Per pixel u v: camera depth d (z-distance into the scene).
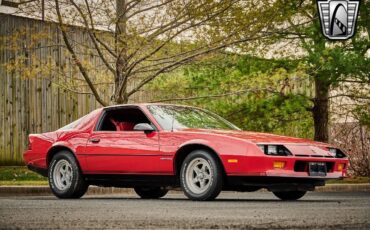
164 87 17.25
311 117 19.23
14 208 7.82
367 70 16.83
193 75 17.53
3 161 16.19
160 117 10.16
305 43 16.89
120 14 14.55
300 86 18.52
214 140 9.33
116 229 5.47
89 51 15.20
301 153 9.30
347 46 17.53
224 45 14.68
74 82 15.31
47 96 16.89
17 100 16.34
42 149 11.22
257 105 17.72
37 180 15.05
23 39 16.34
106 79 14.95
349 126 18.44
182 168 9.55
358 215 6.54
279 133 19.12
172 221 6.05
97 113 10.86
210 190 9.27
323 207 7.77
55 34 16.75
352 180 17.00
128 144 10.18
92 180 10.70
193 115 10.49
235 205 8.27
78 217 6.50
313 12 17.08
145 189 11.51
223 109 17.53
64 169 10.93
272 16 14.91
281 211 7.11
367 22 17.25
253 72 16.36
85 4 14.84
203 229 5.43
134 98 17.86
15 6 17.47
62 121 17.17
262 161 9.03
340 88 18.22
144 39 14.35
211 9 14.48
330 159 9.59
